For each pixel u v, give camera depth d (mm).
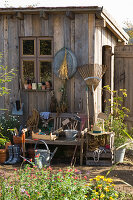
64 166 6727
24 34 8078
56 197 3725
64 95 7812
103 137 7051
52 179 4012
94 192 4016
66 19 7789
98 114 7262
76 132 7168
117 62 9977
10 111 8219
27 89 8102
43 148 7637
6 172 6164
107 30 8852
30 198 3770
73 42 7773
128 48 9625
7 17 8156
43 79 8117
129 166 6754
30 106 8156
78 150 7414
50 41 8000
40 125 7922
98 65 7496
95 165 6836
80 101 7758
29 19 8016
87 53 7680
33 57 8125
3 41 8219
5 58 8227
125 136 7637
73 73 7672
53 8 7449
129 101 9672
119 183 5520
